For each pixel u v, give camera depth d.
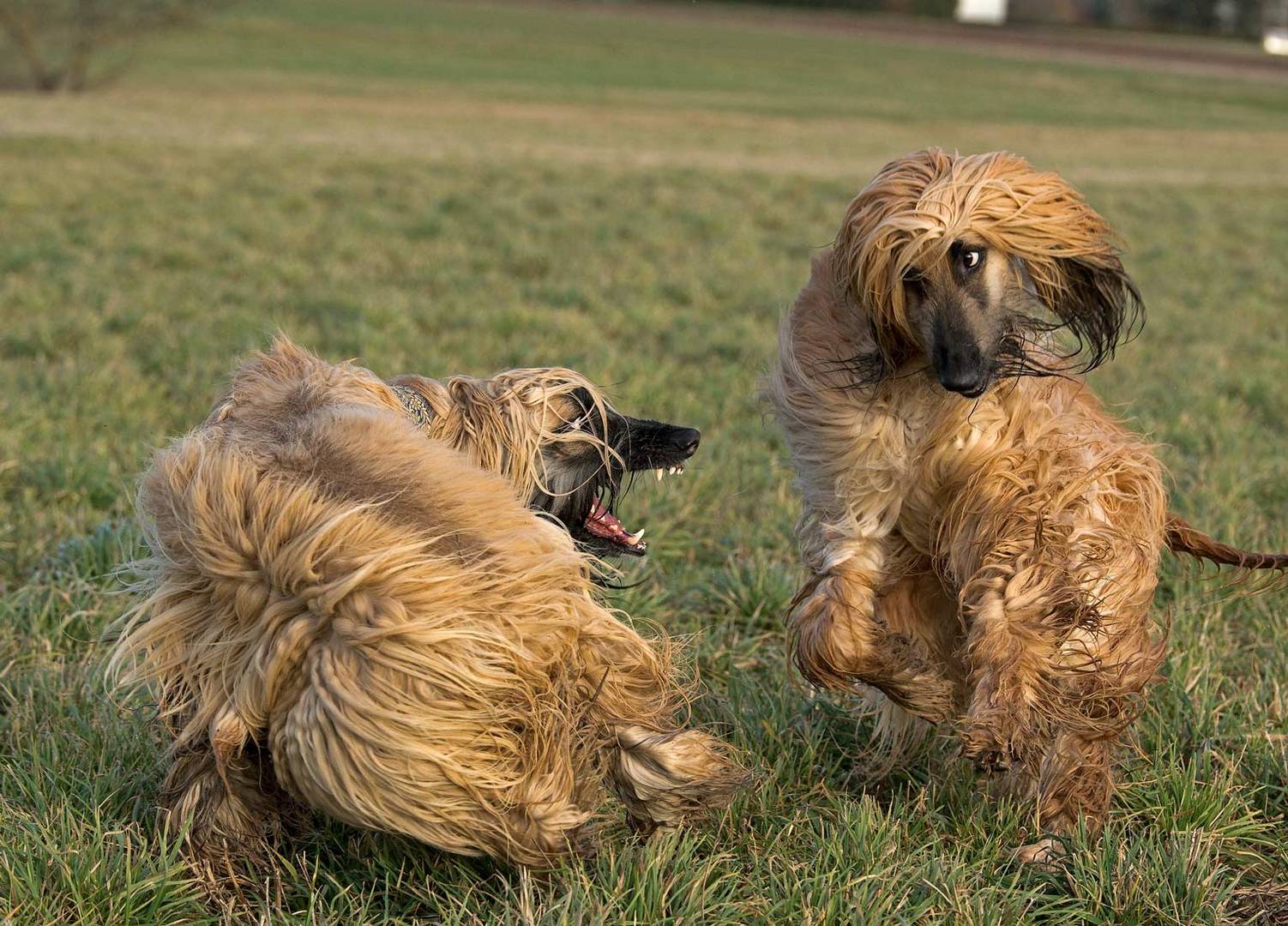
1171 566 5.77
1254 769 4.26
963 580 3.77
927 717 3.88
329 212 16.25
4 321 9.95
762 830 3.86
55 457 6.63
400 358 8.98
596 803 3.39
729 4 87.50
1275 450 7.73
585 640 3.27
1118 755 4.25
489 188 18.88
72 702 4.39
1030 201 3.43
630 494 6.42
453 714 2.93
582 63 48.44
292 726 2.98
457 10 70.06
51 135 21.80
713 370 9.41
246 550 3.08
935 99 42.44
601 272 13.18
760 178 21.30
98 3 32.28
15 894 3.34
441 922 3.36
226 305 10.95
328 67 41.66
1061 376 3.66
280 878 3.44
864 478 3.80
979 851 3.73
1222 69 59.25
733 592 5.54
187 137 22.88
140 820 3.73
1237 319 12.36
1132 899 3.50
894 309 3.48
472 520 3.11
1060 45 69.50
